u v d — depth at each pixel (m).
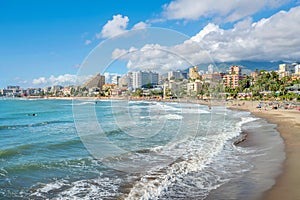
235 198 5.39
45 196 5.77
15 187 6.37
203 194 5.58
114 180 6.38
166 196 5.45
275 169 7.41
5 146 11.58
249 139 12.76
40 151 10.41
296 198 5.41
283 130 16.56
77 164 8.10
